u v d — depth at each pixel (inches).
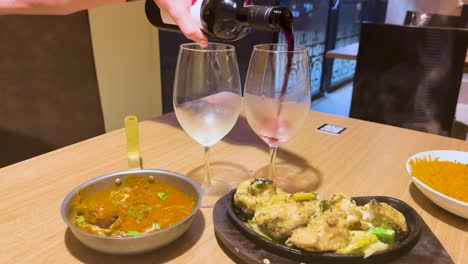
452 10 118.5
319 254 16.8
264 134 23.6
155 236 17.3
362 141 33.3
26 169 26.8
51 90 50.9
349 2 146.9
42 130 50.9
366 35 60.4
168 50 73.3
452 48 54.8
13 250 18.7
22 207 22.3
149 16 30.3
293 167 28.3
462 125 67.8
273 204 18.9
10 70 46.8
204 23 24.5
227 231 18.9
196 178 26.2
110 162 28.1
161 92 79.0
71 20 51.6
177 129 34.7
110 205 20.4
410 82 59.2
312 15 124.7
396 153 30.9
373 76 61.9
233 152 30.7
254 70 22.7
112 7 64.1
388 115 62.7
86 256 18.4
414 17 83.9
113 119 71.1
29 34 47.8
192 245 19.4
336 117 39.1
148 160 28.7
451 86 56.7
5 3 25.5
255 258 17.2
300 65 22.3
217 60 22.5
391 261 17.2
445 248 19.5
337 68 151.9
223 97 23.0
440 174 23.8
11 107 47.4
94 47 63.2
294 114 22.8
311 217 18.5
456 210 21.0
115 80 68.9
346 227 17.7
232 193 21.5
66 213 18.5
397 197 24.3
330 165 28.6
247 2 24.5
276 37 70.3
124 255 17.9
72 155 29.1
